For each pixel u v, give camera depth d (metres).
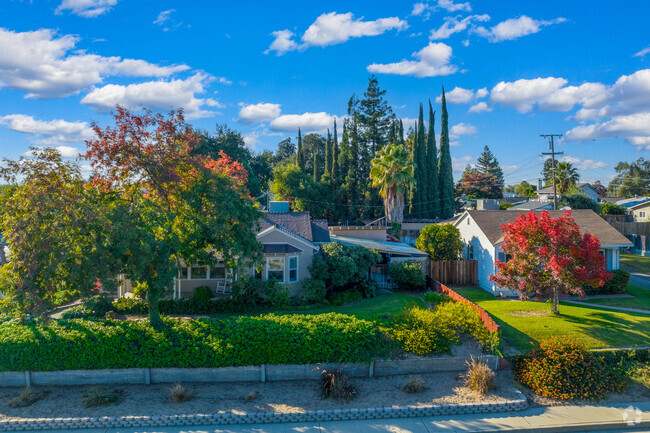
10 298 12.98
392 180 46.69
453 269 29.09
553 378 14.08
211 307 20.80
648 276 31.55
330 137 73.62
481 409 12.87
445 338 15.88
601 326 18.91
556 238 19.47
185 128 16.30
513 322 19.50
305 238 25.17
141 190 15.88
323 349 14.66
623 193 90.00
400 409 12.59
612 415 12.66
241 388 14.05
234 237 16.16
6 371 14.08
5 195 13.48
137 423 11.97
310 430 11.84
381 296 24.91
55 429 11.86
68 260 13.11
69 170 14.34
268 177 71.31
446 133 63.94
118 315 20.17
